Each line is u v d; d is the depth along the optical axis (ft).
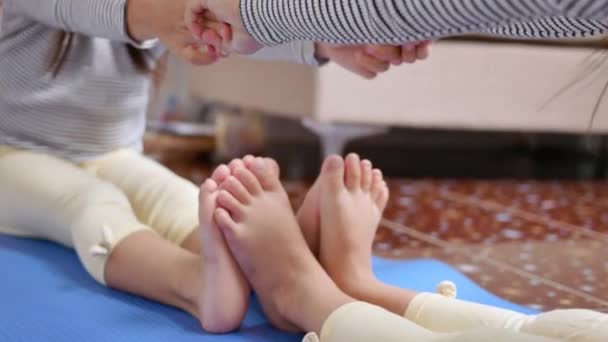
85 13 3.43
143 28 3.30
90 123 3.95
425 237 5.05
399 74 7.02
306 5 2.28
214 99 8.90
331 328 2.47
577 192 7.11
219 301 2.77
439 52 7.06
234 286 2.79
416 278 3.66
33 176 3.69
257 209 2.83
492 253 4.68
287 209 2.88
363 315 2.44
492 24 2.01
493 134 10.25
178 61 9.57
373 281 2.91
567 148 10.24
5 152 3.86
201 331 2.83
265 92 7.74
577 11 1.76
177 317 2.95
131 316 2.94
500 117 7.35
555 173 8.32
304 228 3.08
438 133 10.14
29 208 3.68
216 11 2.63
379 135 9.98
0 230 3.95
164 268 3.03
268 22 2.46
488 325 2.50
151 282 3.06
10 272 3.40
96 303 3.07
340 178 3.00
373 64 2.93
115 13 3.32
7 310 2.96
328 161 3.01
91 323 2.86
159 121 9.12
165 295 3.04
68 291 3.19
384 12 2.09
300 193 6.41
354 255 2.96
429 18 2.02
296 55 3.55
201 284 2.85
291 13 2.34
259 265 2.83
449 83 7.16
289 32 2.44
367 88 6.97
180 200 3.63
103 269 3.20
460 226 5.42
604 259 4.61
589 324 2.28
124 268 3.13
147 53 4.00
